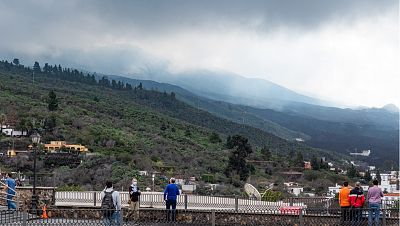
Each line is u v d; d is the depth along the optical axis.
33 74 189.88
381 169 160.00
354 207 19.69
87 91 174.12
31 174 64.19
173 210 19.48
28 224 17.38
